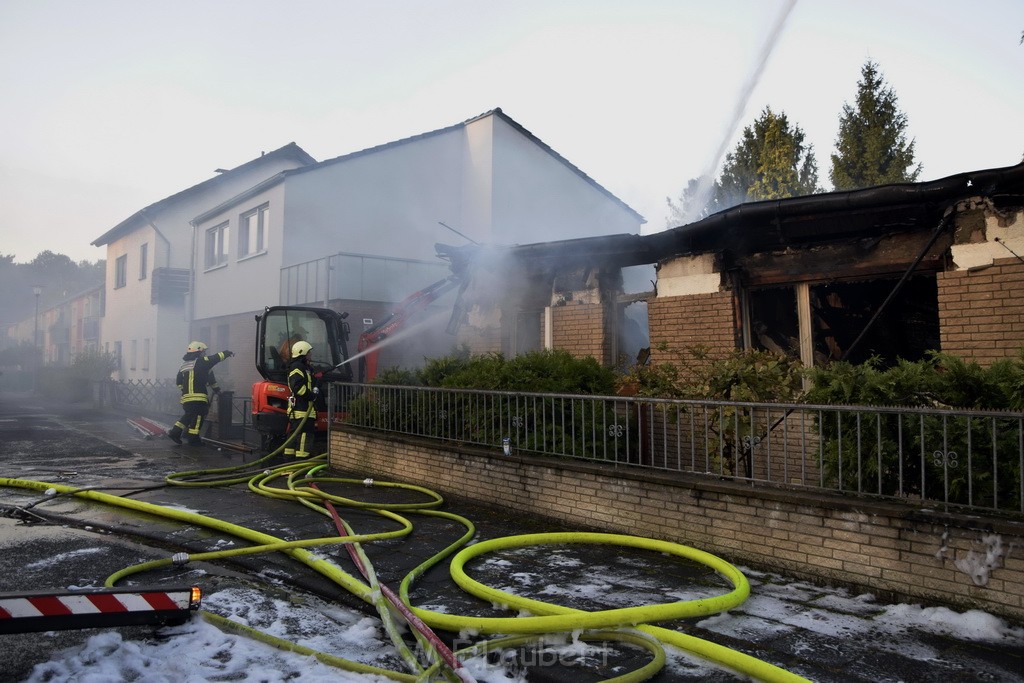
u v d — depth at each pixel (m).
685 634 3.52
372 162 17.88
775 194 18.52
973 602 3.70
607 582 4.47
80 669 3.32
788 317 7.61
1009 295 5.84
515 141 18.88
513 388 6.94
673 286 8.08
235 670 3.36
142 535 6.05
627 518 5.43
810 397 4.84
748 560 4.68
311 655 3.52
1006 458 3.91
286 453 9.80
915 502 4.09
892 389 4.37
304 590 4.60
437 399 7.55
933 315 6.87
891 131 17.92
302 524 6.20
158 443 13.00
